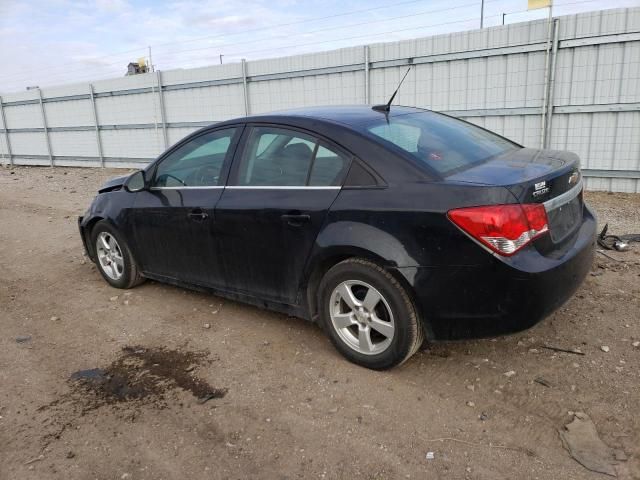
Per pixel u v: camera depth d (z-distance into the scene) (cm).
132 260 500
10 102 2056
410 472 256
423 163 320
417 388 322
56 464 275
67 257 656
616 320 393
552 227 312
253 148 391
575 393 307
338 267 338
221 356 377
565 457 259
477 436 278
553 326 388
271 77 1261
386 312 329
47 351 402
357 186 330
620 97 843
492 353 356
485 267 288
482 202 287
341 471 259
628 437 269
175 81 1473
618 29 818
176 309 466
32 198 1167
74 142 1866
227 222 391
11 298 522
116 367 371
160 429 299
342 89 1152
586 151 893
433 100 1026
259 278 388
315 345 383
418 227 302
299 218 348
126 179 520
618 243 555
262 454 274
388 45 1052
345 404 311
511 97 938
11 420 314
